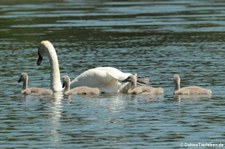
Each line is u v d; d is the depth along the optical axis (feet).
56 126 63.26
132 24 140.05
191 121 64.49
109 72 78.89
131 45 113.91
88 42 118.21
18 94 77.71
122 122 64.39
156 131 61.31
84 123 64.28
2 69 93.45
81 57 103.09
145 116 66.49
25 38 124.16
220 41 116.47
